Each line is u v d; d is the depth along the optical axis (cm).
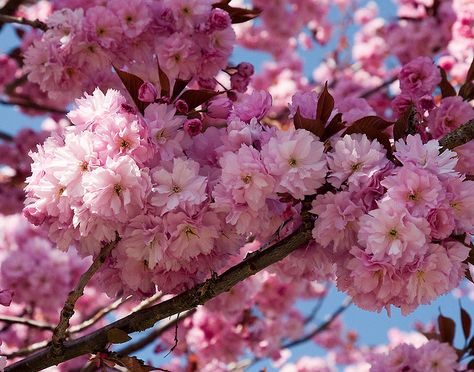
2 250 277
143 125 134
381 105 272
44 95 284
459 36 212
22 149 287
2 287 246
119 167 131
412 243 128
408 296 129
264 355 237
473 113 157
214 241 136
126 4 167
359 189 131
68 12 169
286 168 131
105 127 133
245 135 134
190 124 136
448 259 129
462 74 212
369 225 128
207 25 167
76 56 169
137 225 133
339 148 131
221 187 132
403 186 128
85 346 139
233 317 213
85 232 133
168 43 167
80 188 132
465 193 129
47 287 247
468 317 178
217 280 137
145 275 138
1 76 269
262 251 136
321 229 132
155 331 208
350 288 133
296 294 244
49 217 136
